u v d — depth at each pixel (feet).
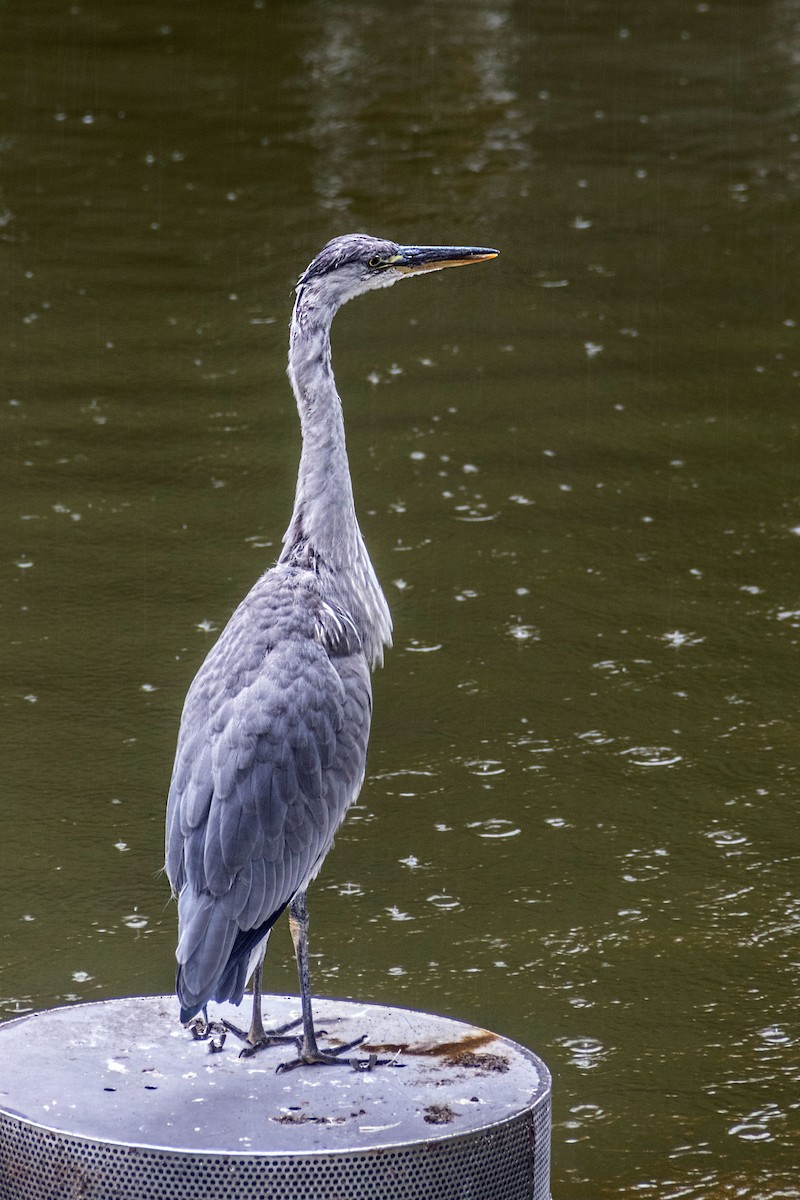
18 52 96.22
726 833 33.42
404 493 48.19
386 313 61.93
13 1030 23.52
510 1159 21.12
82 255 65.77
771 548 45.62
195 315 60.44
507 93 90.74
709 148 81.41
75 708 37.47
